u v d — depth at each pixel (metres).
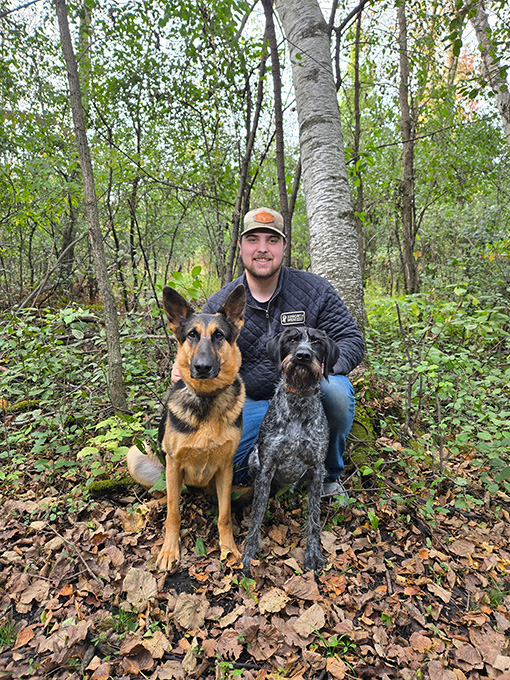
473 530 2.74
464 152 8.68
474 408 3.46
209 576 2.33
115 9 5.39
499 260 7.09
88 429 3.55
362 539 2.61
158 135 7.50
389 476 3.14
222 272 6.69
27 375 3.92
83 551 2.41
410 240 8.02
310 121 4.57
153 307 4.55
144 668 1.79
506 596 2.23
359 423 3.67
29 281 9.15
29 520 2.66
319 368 2.54
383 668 1.81
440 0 6.82
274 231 3.01
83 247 8.52
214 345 2.44
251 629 1.94
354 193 9.85
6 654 1.81
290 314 3.20
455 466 3.34
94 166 6.98
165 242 8.90
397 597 2.17
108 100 7.35
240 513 2.94
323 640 1.91
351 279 4.41
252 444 3.14
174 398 2.57
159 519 2.80
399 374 3.86
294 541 2.67
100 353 4.84
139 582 2.18
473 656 1.87
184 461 2.53
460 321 3.43
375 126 7.90
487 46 7.33
